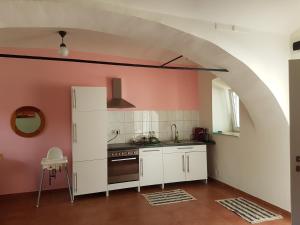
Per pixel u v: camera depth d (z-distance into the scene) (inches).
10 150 171.5
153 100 212.2
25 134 174.6
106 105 174.9
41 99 178.1
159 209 150.5
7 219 137.6
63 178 185.5
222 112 213.5
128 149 180.7
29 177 176.1
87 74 189.0
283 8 111.3
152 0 99.2
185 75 224.5
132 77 203.9
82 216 141.3
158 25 112.3
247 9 110.1
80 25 112.8
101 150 172.6
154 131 212.7
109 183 175.6
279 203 146.0
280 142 144.8
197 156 199.9
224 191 182.1
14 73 171.5
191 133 226.2
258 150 160.9
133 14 104.7
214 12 111.5
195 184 200.7
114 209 151.1
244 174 173.6
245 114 171.5
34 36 148.8
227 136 191.3
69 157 185.5
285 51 138.3
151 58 203.3
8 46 166.4
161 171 189.6
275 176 148.4
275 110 140.9
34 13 100.0
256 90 141.9
